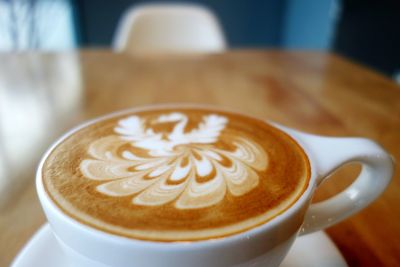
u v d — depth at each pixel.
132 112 0.17
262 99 0.33
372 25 1.06
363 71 0.43
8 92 0.35
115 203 0.11
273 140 0.15
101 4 1.26
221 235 0.10
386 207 0.19
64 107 0.31
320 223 0.14
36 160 0.22
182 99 0.33
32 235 0.17
